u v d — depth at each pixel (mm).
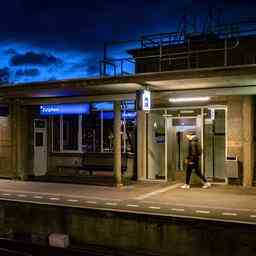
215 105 16547
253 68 12234
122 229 11820
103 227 12102
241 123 16078
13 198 14234
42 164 20797
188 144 16750
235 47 16188
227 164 16125
